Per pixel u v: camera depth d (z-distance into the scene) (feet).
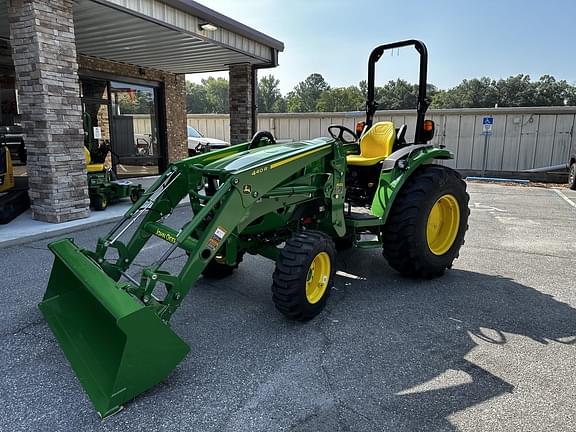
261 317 11.01
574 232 20.40
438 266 13.67
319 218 12.30
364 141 14.94
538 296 12.46
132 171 36.24
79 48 28.14
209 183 10.84
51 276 10.34
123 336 8.05
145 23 22.38
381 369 8.68
